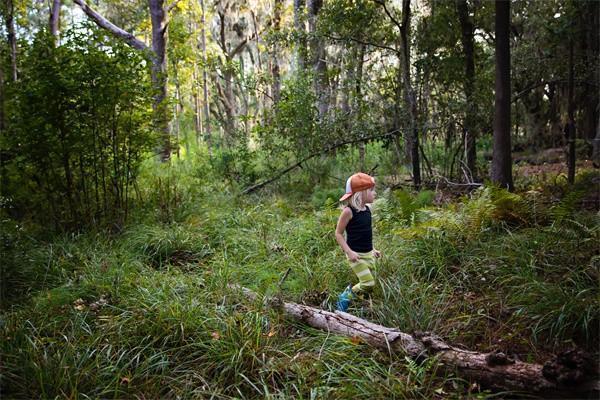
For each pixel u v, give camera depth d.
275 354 3.43
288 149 10.77
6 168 6.33
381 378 3.06
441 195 8.21
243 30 28.12
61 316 4.02
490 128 9.60
